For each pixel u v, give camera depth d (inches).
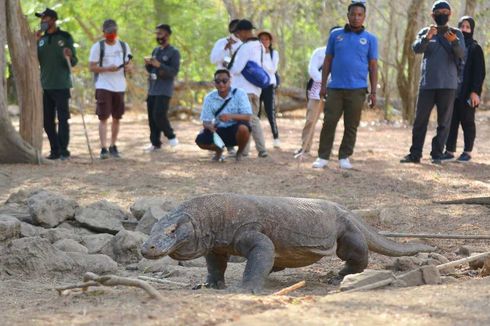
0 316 195.2
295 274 270.5
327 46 514.0
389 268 275.0
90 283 217.5
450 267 258.5
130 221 346.6
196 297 207.2
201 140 549.3
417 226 352.2
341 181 472.1
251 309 192.7
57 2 1064.2
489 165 552.4
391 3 1058.7
